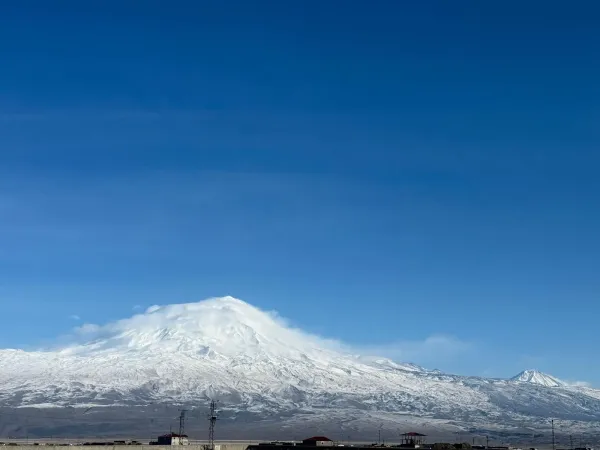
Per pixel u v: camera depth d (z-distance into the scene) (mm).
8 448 196000
